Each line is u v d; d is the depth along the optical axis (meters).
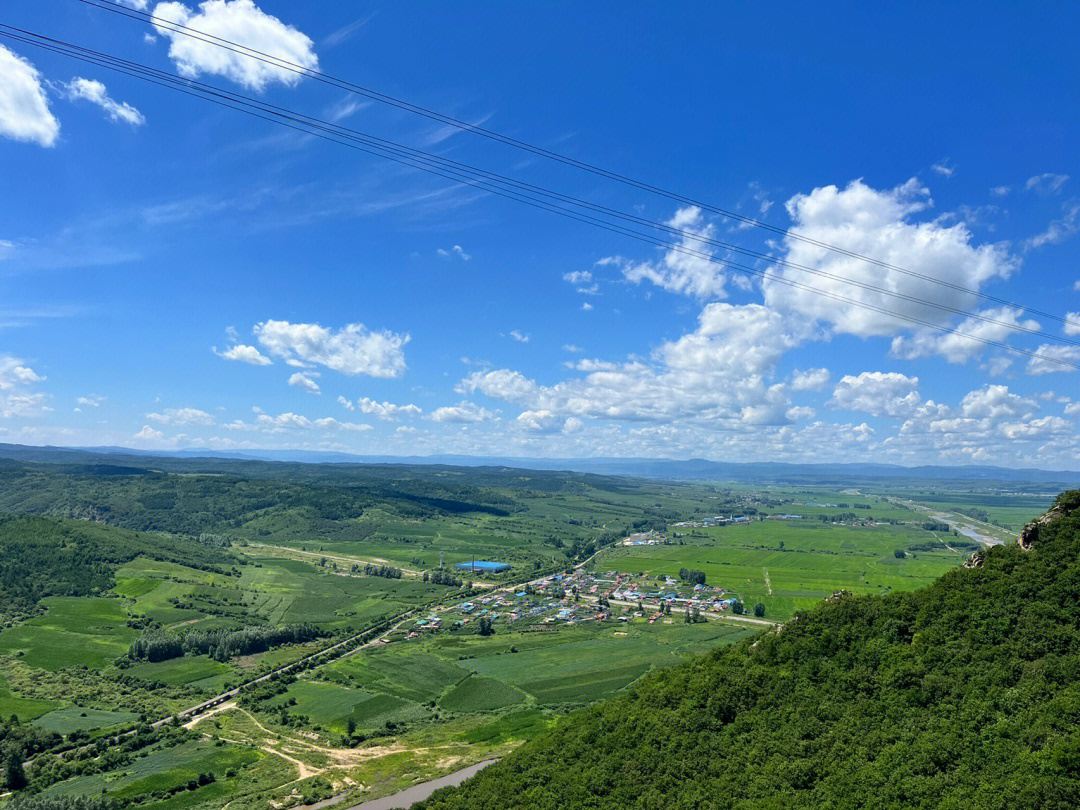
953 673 60.62
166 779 140.12
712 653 90.19
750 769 61.44
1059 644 58.06
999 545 74.62
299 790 134.75
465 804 77.25
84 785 138.00
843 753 58.53
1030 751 48.91
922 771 52.25
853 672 67.94
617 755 73.75
